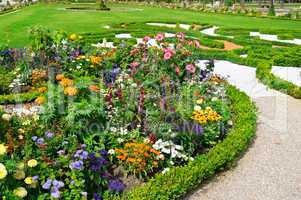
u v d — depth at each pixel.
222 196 7.56
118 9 52.09
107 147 8.17
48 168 6.67
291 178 8.27
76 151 7.06
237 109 11.06
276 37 26.80
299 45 22.78
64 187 6.65
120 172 7.81
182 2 66.38
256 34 28.09
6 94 12.65
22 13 43.16
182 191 7.25
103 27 30.28
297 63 18.42
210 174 8.03
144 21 34.22
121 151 7.91
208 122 9.37
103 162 7.28
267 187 7.93
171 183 7.16
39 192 6.35
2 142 7.04
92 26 30.84
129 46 14.21
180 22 34.03
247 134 9.47
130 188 7.46
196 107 9.68
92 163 7.01
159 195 6.85
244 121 10.20
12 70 13.86
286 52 19.92
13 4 59.66
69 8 52.72
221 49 21.66
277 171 8.55
